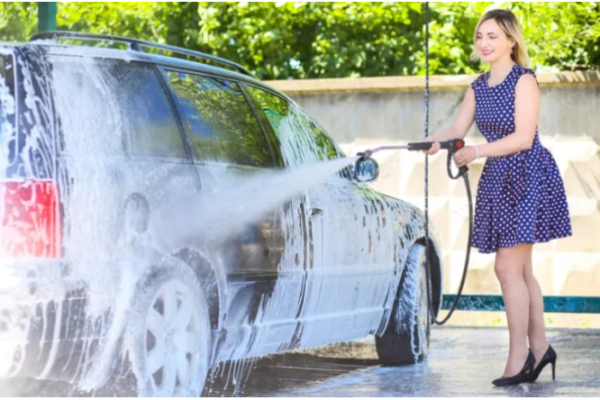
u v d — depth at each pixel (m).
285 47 17.69
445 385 7.83
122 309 5.45
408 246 8.89
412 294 8.85
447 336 11.76
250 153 6.80
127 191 5.59
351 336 7.99
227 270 6.25
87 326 5.29
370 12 17.31
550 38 13.99
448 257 13.15
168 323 5.79
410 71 17.50
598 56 14.41
